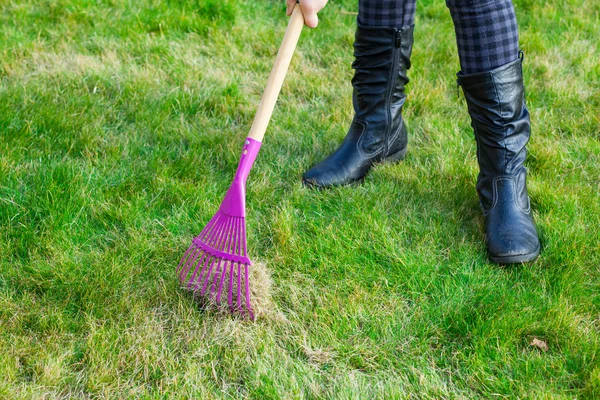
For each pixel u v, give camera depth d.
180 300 2.05
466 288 2.14
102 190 2.54
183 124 2.96
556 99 3.14
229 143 2.81
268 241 2.33
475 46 2.16
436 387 1.83
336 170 2.58
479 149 2.35
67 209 2.38
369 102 2.57
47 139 2.77
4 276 2.14
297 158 2.75
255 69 3.43
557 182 2.59
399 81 2.54
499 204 2.30
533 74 3.36
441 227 2.37
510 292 2.11
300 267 2.20
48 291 2.08
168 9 3.83
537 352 1.92
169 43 3.57
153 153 2.73
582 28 3.79
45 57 3.38
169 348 1.93
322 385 1.85
